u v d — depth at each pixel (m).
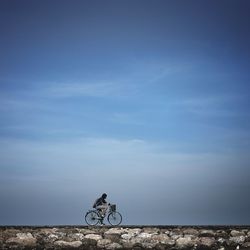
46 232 22.02
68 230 22.25
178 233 22.16
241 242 21.14
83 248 20.62
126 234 21.94
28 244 20.62
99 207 25.52
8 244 20.59
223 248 20.69
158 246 20.72
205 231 22.23
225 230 22.39
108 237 21.59
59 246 20.69
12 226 22.94
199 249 20.70
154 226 23.34
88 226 23.47
